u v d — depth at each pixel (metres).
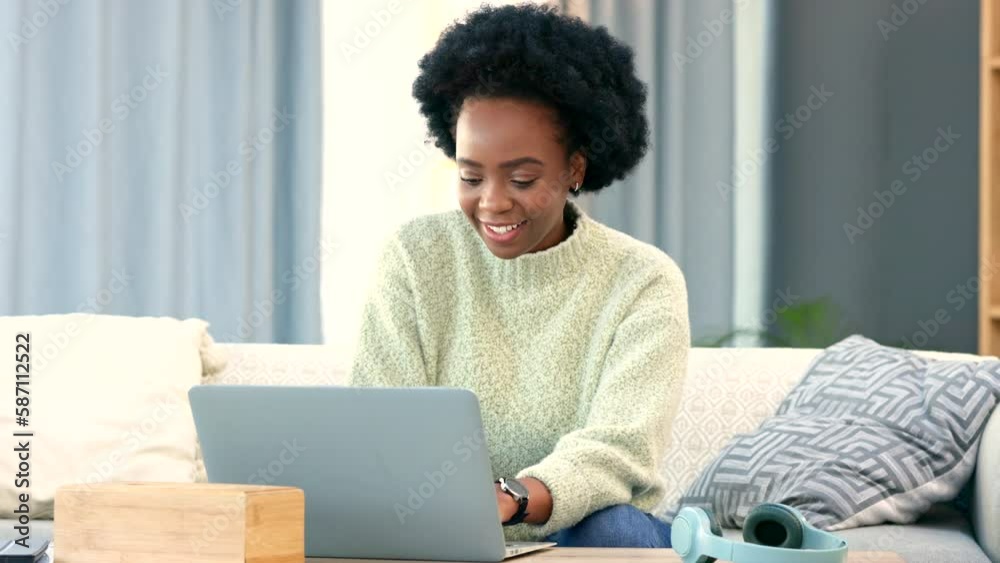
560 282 1.75
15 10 3.33
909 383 2.25
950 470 2.13
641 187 3.73
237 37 3.51
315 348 2.54
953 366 2.23
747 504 2.16
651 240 3.74
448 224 1.84
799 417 2.30
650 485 1.60
